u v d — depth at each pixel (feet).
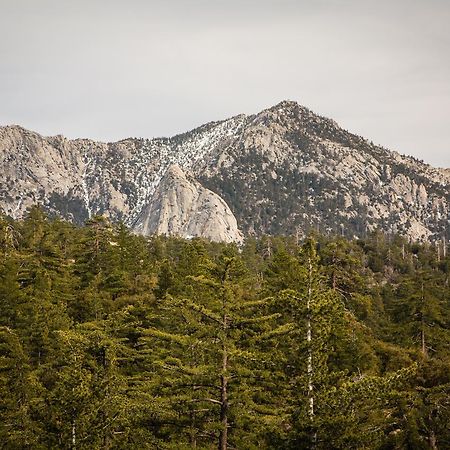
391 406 205.98
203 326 173.78
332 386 167.32
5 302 337.52
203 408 176.96
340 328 246.88
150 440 182.91
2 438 194.49
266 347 183.62
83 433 179.63
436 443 203.31
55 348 294.25
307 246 185.78
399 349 300.61
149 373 234.99
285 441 161.07
